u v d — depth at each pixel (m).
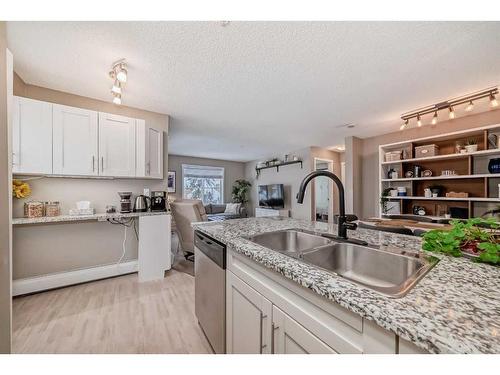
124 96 2.78
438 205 3.76
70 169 2.39
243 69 2.18
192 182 7.73
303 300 0.77
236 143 5.61
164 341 1.63
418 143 4.01
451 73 2.26
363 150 5.05
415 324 0.47
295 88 2.58
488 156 3.26
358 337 0.59
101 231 2.88
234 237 1.34
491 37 1.72
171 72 2.23
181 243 3.63
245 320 1.12
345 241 1.23
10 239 1.19
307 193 6.09
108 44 1.80
